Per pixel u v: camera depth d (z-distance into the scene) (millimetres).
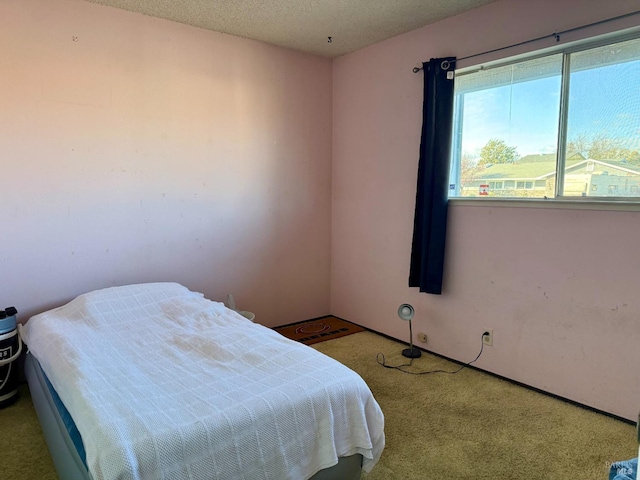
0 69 2371
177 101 2998
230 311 2641
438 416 2264
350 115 3660
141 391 1559
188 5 2662
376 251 3531
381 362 2980
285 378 1656
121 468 1172
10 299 2514
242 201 3391
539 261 2482
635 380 2156
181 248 3123
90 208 2725
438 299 3064
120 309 2467
